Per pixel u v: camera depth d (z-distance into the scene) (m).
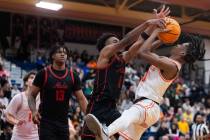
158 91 4.73
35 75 5.98
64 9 17.22
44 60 21.39
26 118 6.30
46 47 24.02
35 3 16.44
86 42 25.66
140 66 22.56
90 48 25.83
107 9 18.11
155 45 5.05
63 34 24.86
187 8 18.94
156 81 4.72
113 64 4.84
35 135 6.33
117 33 25.92
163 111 16.38
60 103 5.40
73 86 5.52
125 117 4.53
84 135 4.86
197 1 15.64
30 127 6.30
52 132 5.34
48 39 24.22
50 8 15.93
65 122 5.46
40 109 5.46
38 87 5.41
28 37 23.67
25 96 6.34
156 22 4.59
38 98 6.28
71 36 25.16
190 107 18.23
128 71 19.48
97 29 25.89
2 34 23.31
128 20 18.55
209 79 24.58
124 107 15.13
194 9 19.00
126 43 4.70
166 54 22.50
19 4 16.31
